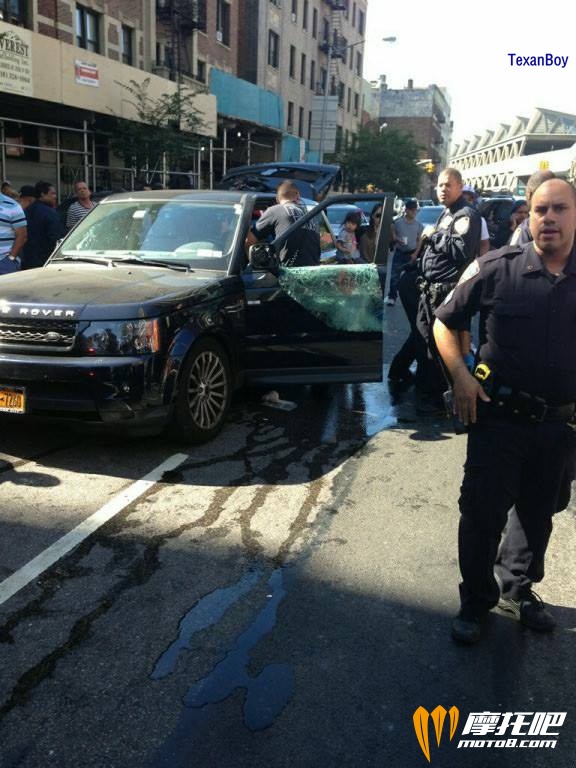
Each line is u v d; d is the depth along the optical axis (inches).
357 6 2042.3
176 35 908.0
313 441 200.4
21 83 562.3
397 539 142.0
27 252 312.0
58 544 134.6
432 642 109.0
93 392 162.9
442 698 97.0
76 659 101.8
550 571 132.8
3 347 166.7
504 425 105.7
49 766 82.6
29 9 644.7
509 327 102.3
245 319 207.2
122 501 154.6
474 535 107.8
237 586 122.4
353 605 117.9
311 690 97.0
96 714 91.0
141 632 108.6
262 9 1304.1
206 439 192.5
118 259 209.6
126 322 165.0
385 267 223.0
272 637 108.4
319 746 87.1
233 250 209.8
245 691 96.2
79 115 674.8
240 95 1071.0
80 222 231.3
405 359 271.4
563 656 107.7
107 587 120.7
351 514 153.0
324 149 1210.6
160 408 171.3
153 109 758.5
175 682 97.5
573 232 98.7
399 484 171.3
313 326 215.0
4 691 94.8
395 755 86.4
